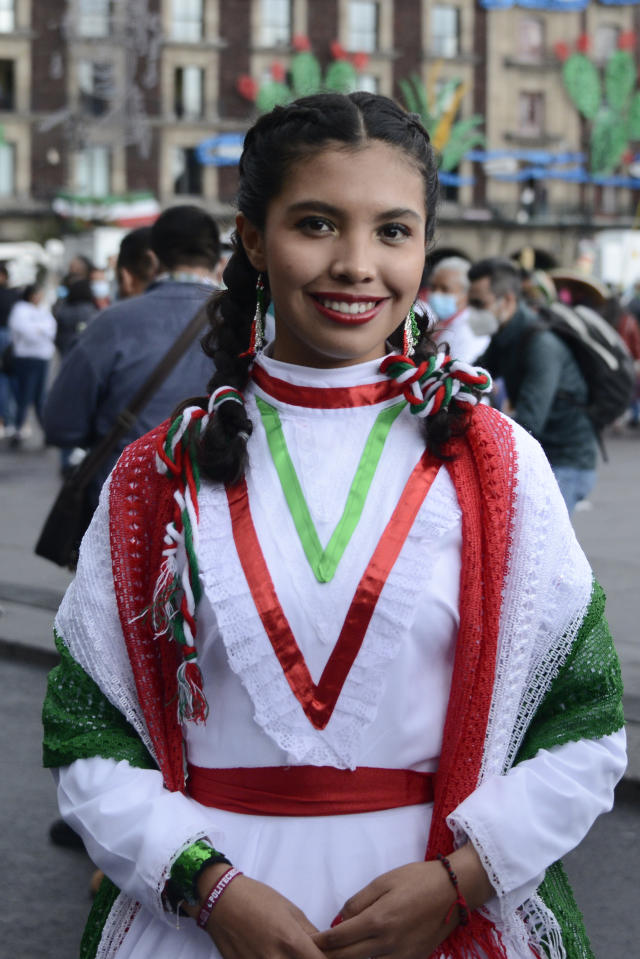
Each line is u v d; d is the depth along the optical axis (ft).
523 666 5.59
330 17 166.61
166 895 5.46
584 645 5.72
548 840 5.38
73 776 5.82
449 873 5.27
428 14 169.27
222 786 5.68
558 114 175.01
